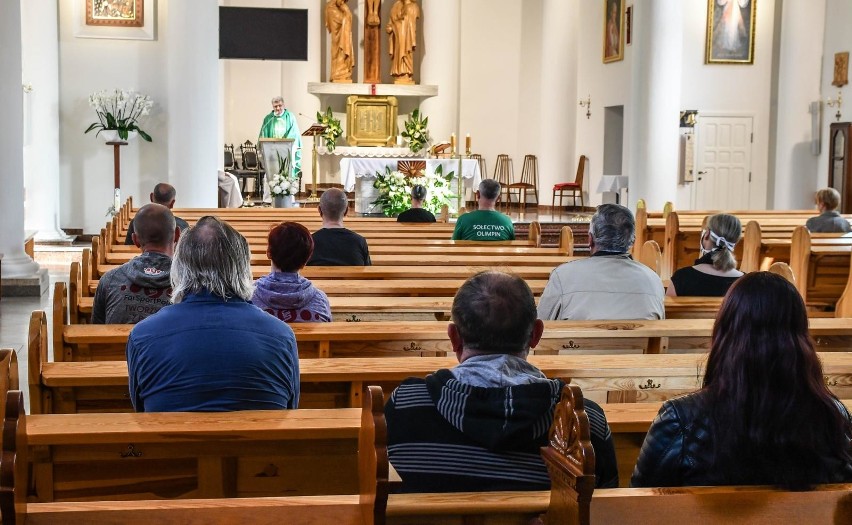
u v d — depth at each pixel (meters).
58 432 2.60
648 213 12.95
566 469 1.80
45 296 10.24
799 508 1.89
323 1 22.06
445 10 21.89
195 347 3.04
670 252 10.52
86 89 13.97
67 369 3.43
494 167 22.75
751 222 9.01
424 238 9.05
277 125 18.03
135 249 7.30
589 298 4.66
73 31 13.87
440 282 5.75
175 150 13.80
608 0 19.03
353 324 4.18
